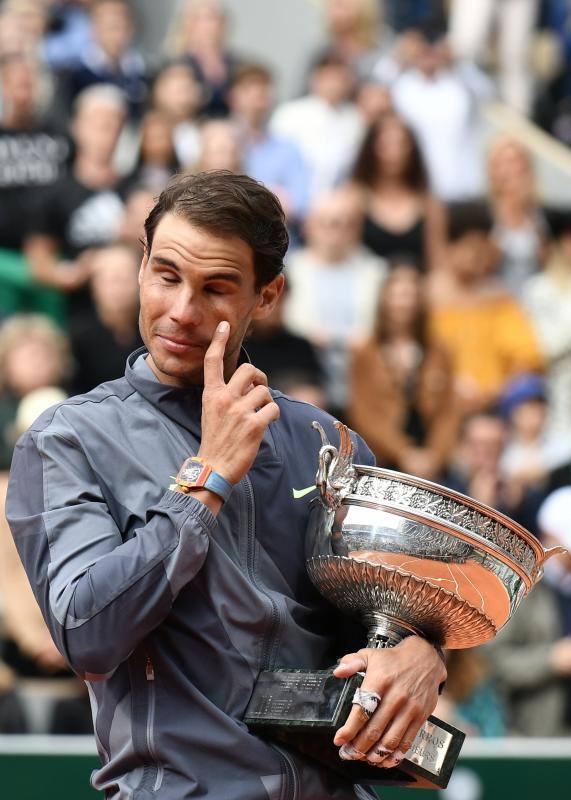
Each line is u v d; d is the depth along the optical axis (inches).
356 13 1137.4
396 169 1003.9
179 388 281.7
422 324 909.8
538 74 1183.6
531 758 634.8
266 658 275.0
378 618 278.2
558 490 877.8
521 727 730.8
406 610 274.1
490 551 269.7
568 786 633.0
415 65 1100.5
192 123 1040.8
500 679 737.6
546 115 1143.6
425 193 1007.6
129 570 252.5
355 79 1092.5
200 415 282.8
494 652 743.1
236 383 267.3
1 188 943.7
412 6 1171.3
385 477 272.1
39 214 935.7
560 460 907.4
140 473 273.0
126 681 271.6
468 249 976.9
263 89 1057.5
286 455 294.0
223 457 262.4
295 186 1034.7
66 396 820.0
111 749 273.7
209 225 267.9
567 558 784.3
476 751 634.8
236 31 1160.2
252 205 270.7
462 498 269.3
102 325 870.4
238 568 273.6
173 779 263.6
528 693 733.9
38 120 971.3
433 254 984.3
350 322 940.0
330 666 288.7
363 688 262.1
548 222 1048.8
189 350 272.5
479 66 1144.8
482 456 873.5
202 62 1066.7
